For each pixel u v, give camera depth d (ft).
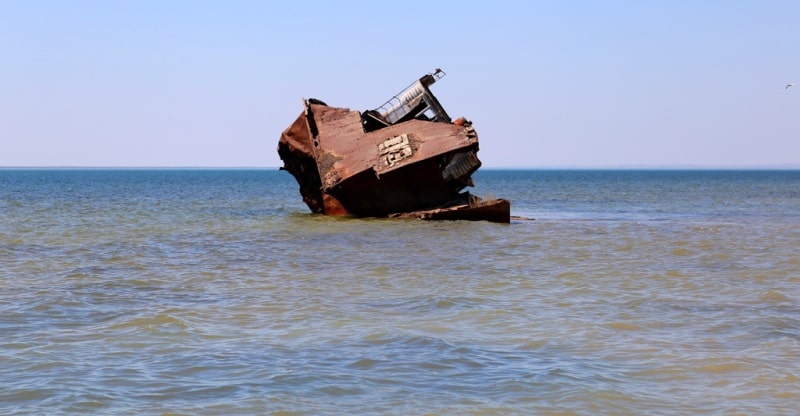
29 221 127.13
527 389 33.37
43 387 33.32
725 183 474.90
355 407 31.17
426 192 120.26
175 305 51.83
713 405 31.60
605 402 31.83
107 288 58.95
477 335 43.01
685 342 41.55
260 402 31.58
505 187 386.11
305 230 109.40
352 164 116.67
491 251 85.10
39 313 48.93
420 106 127.44
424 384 34.04
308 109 122.11
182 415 30.14
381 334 43.04
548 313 49.39
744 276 66.49
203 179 625.41
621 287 60.44
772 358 38.32
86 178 623.36
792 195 277.23
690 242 96.94
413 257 79.30
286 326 45.21
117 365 36.76
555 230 112.47
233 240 97.30
